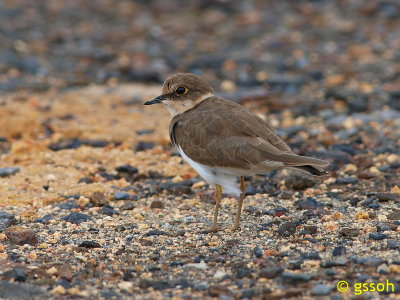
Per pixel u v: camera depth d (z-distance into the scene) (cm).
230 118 1009
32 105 1756
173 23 2653
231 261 912
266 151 962
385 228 1002
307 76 2030
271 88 1952
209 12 2755
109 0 2934
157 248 976
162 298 803
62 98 1861
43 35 2495
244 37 2461
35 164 1359
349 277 838
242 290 816
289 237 1002
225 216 1116
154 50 2364
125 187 1262
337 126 1603
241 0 2844
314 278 837
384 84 1931
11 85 1956
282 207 1140
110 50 2362
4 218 1096
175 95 1094
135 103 1828
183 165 1388
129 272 880
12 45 2331
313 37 2411
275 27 2547
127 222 1095
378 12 2606
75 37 2500
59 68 2166
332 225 1027
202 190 1256
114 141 1528
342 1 2745
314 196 1194
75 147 1484
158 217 1119
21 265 902
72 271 891
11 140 1535
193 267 895
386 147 1444
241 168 979
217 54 2277
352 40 2359
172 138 1073
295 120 1683
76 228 1066
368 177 1273
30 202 1181
